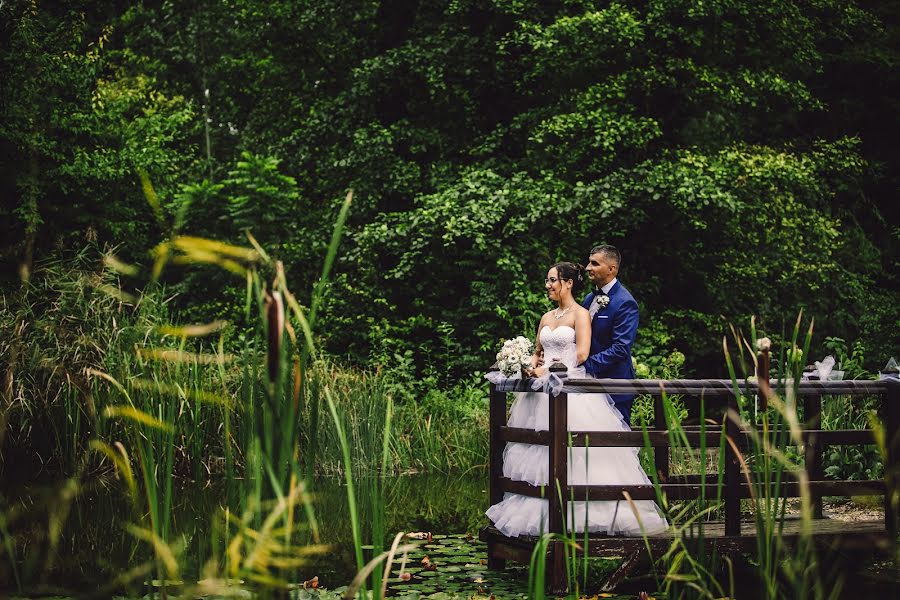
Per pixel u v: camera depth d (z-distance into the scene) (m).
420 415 10.59
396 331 14.35
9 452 8.30
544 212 13.11
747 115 16.12
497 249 13.59
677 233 14.47
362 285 14.74
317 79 17.42
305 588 4.31
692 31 14.45
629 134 13.86
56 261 9.97
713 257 14.91
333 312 14.86
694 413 13.99
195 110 18.09
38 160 12.82
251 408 2.23
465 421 10.62
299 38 16.95
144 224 14.54
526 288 13.23
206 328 1.75
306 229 15.77
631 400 5.19
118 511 6.44
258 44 17.28
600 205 13.20
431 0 15.70
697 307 15.29
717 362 16.06
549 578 4.52
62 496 2.80
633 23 13.59
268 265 1.90
